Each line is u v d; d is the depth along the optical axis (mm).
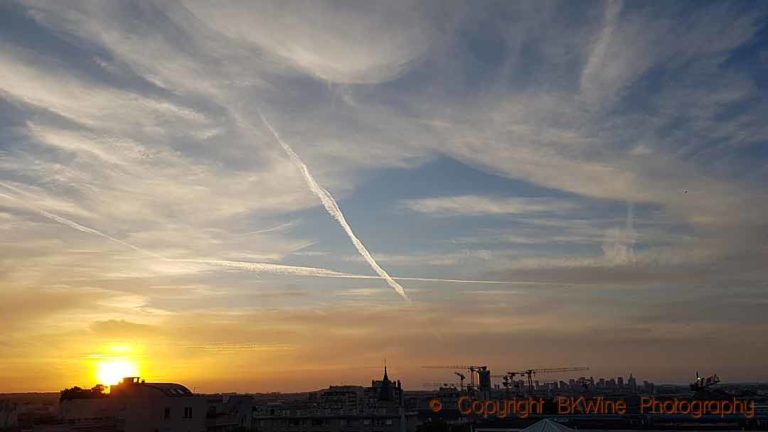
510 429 107812
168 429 106625
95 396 109688
